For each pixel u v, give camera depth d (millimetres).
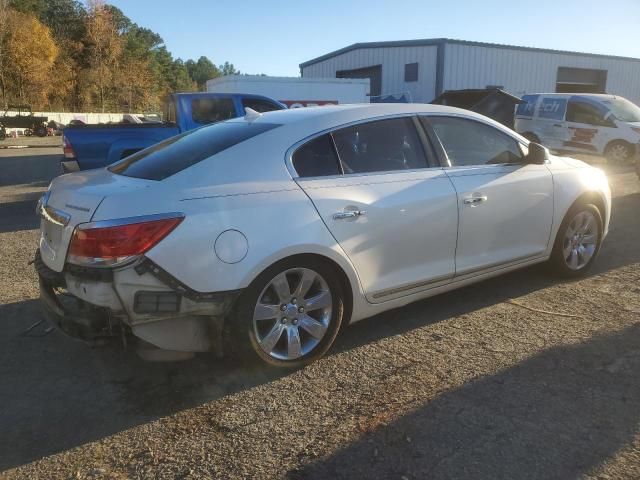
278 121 3730
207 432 2861
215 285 3043
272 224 3205
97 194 3090
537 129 15844
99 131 8742
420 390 3189
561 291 4770
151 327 3004
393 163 3875
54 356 3775
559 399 3057
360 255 3555
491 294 4734
